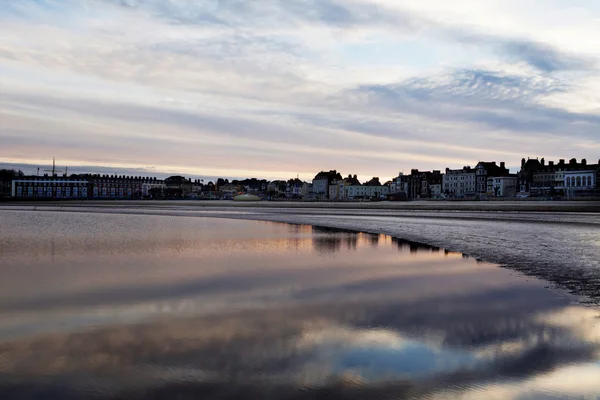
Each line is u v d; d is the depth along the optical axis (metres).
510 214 77.00
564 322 12.35
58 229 47.34
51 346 10.41
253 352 10.02
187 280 18.58
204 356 9.76
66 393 7.98
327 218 71.56
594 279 18.67
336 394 7.96
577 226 48.47
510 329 11.75
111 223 58.25
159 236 39.28
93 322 12.40
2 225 53.56
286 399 7.75
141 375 8.73
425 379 8.59
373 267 22.27
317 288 17.02
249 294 15.99
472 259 24.89
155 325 12.12
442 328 11.85
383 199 199.62
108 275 19.66
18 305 14.28
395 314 13.28
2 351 10.08
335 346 10.45
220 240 35.91
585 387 8.25
